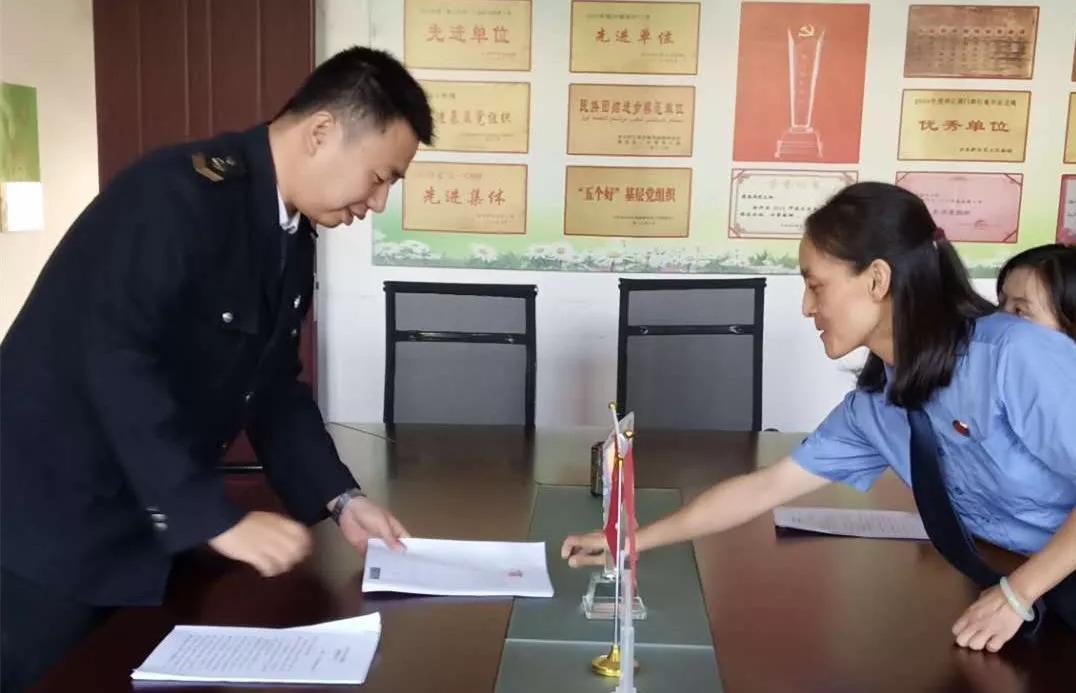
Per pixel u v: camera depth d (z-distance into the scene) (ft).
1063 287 5.69
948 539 4.67
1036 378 4.10
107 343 4.18
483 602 4.52
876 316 4.31
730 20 11.63
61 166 11.00
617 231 12.04
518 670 3.88
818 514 5.82
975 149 11.78
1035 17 11.51
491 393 8.79
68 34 11.03
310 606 4.44
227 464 9.91
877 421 4.96
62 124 10.97
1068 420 4.07
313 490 5.32
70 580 4.46
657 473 6.85
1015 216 11.90
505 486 6.42
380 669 3.86
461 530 5.53
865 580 4.83
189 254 4.35
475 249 12.12
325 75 4.64
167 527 4.17
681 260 12.07
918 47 11.61
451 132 11.91
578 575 4.87
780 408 12.25
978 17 11.53
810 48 11.65
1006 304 5.97
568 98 11.82
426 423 8.44
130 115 11.33
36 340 4.47
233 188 4.57
